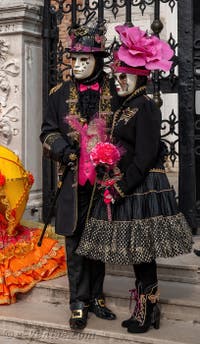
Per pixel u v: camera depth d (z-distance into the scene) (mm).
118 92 3721
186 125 5355
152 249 3547
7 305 4445
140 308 3797
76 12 5793
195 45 5352
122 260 3545
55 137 3887
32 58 5965
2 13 5812
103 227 3629
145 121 3570
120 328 3891
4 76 5934
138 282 3795
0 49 5910
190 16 5270
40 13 5926
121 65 3660
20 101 5887
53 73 5902
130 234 3570
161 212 3604
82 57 3781
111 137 3744
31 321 4105
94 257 3648
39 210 6031
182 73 5336
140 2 5520
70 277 3951
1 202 4500
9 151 4703
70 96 3871
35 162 6059
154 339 3717
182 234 3609
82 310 3930
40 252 4652
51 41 5898
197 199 5758
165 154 3740
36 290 4520
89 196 3881
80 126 3812
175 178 8102
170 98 8078
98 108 3818
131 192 3631
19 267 4531
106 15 7324
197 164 5719
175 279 4492
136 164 3553
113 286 4387
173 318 4062
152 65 3605
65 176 3887
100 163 3582
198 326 3969
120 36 3666
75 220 3773
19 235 4707
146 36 3688
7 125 5953
